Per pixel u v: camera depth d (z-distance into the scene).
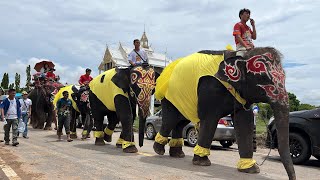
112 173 7.82
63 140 14.85
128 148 11.09
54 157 9.98
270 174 8.25
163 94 9.80
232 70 7.79
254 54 7.54
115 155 10.52
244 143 8.34
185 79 8.93
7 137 12.77
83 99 15.26
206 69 8.42
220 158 11.08
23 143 13.36
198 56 8.84
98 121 13.02
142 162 9.33
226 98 8.18
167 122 10.01
